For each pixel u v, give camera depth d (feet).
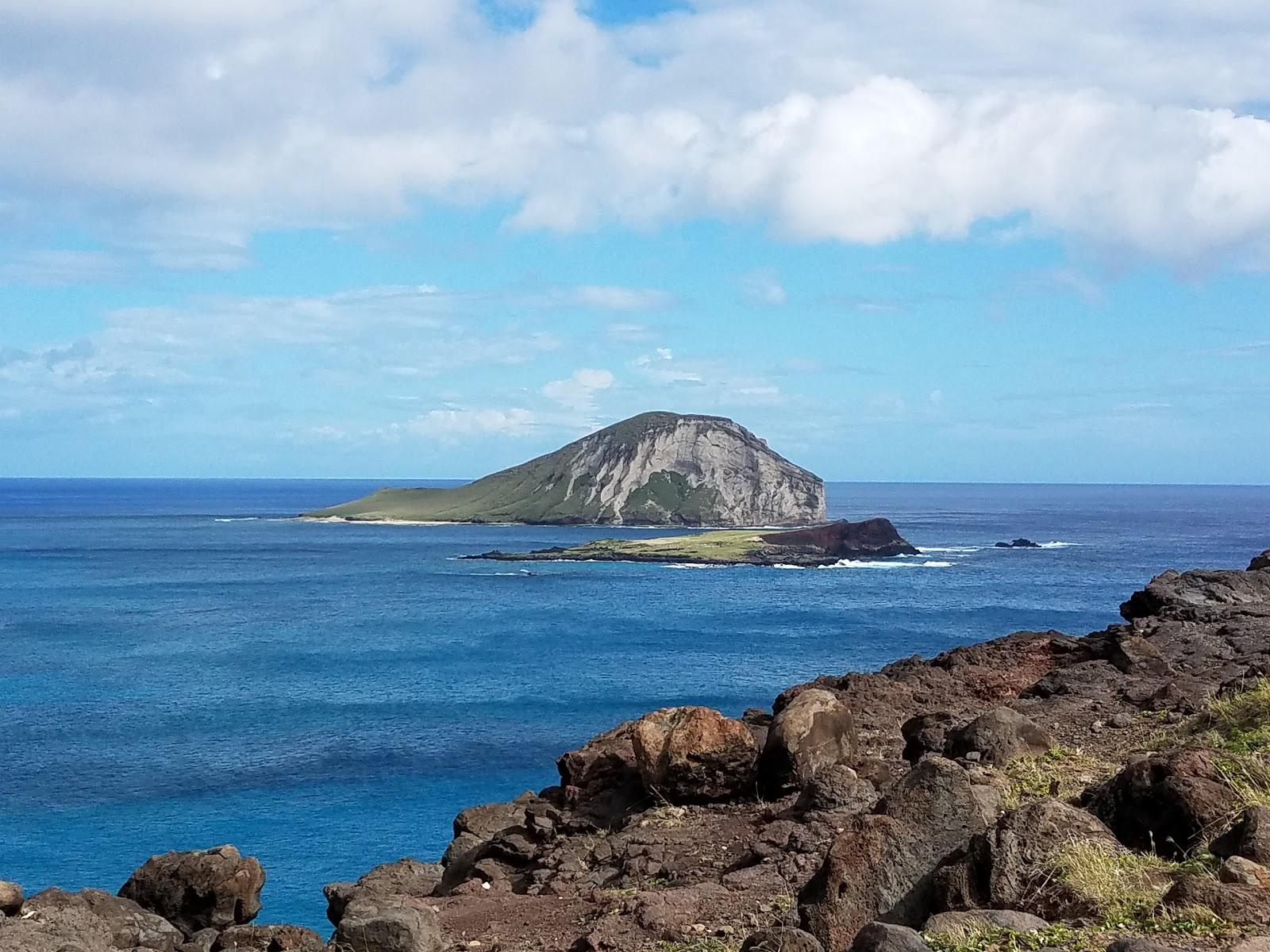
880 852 27.53
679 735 45.37
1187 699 49.03
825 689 59.16
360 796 157.58
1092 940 22.08
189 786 163.12
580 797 48.19
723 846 39.47
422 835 137.90
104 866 125.39
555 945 32.27
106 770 173.68
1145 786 29.94
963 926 23.44
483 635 344.28
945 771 28.27
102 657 298.56
